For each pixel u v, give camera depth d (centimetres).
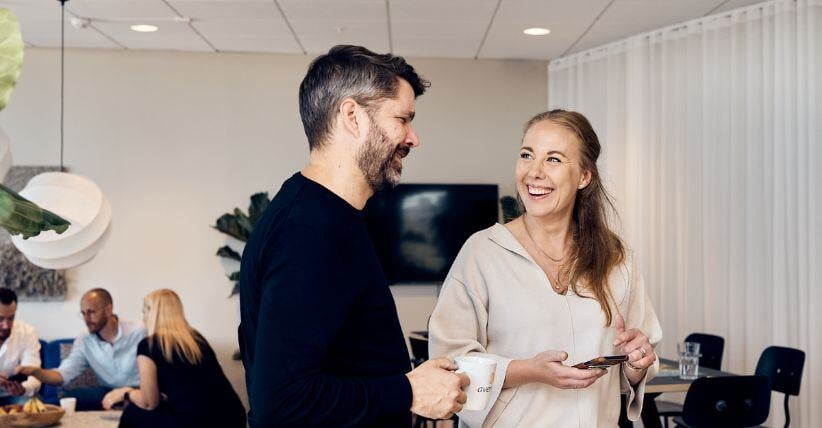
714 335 545
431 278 717
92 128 708
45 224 91
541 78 735
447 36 647
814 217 520
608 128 666
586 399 191
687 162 605
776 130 542
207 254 712
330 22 607
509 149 731
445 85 730
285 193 138
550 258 201
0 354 537
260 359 125
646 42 636
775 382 465
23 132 700
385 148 140
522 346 193
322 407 124
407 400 133
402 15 584
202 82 716
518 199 208
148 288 707
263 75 719
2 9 84
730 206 575
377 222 714
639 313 207
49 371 503
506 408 190
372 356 138
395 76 140
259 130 718
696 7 564
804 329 525
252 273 136
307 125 144
